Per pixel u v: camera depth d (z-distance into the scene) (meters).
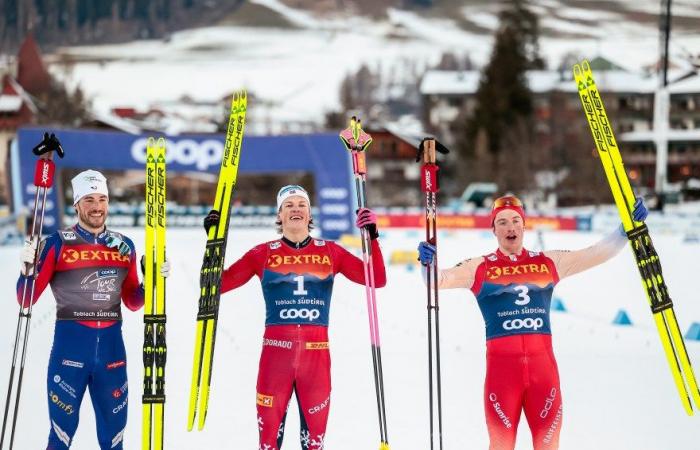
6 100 196.50
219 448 16.34
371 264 14.75
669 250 61.00
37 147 14.44
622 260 52.84
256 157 64.88
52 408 14.03
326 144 64.75
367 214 14.86
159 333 13.94
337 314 32.44
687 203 145.50
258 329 28.92
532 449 16.42
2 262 51.53
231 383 21.52
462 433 17.38
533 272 14.53
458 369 23.08
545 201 143.50
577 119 164.50
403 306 34.53
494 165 149.00
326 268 14.79
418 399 20.03
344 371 22.81
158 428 13.77
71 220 85.50
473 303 34.94
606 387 21.16
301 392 14.27
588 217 85.44
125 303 15.16
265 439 14.14
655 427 17.72
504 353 14.16
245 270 14.85
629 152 172.62
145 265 14.12
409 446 16.58
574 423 18.05
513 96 175.12
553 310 34.31
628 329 29.56
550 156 151.38
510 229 14.70
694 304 35.28
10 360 23.53
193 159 65.00
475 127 174.25
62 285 14.26
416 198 162.62
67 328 14.16
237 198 127.56
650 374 22.50
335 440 17.00
